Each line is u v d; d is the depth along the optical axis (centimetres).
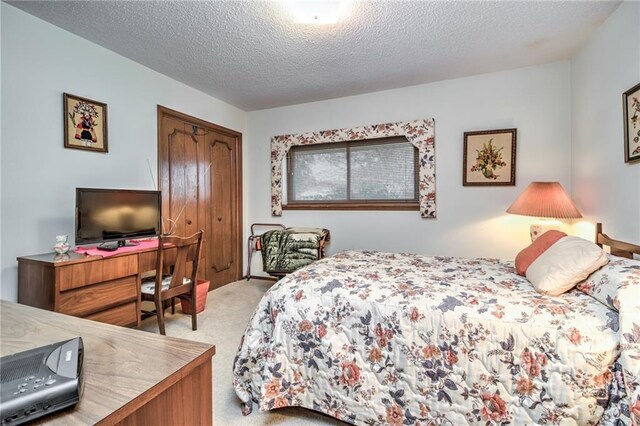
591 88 240
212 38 237
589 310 122
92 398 57
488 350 123
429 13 206
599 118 228
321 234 354
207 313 299
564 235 178
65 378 56
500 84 303
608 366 109
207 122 361
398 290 152
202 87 339
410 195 350
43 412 51
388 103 349
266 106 407
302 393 150
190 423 72
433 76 314
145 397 59
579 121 262
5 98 195
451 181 325
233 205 411
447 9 203
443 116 326
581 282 141
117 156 262
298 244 347
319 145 394
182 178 332
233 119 404
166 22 216
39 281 185
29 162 206
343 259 231
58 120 221
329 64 282
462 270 195
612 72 209
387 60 275
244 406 159
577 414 110
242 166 421
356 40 240
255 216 426
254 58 270
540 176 291
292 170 411
